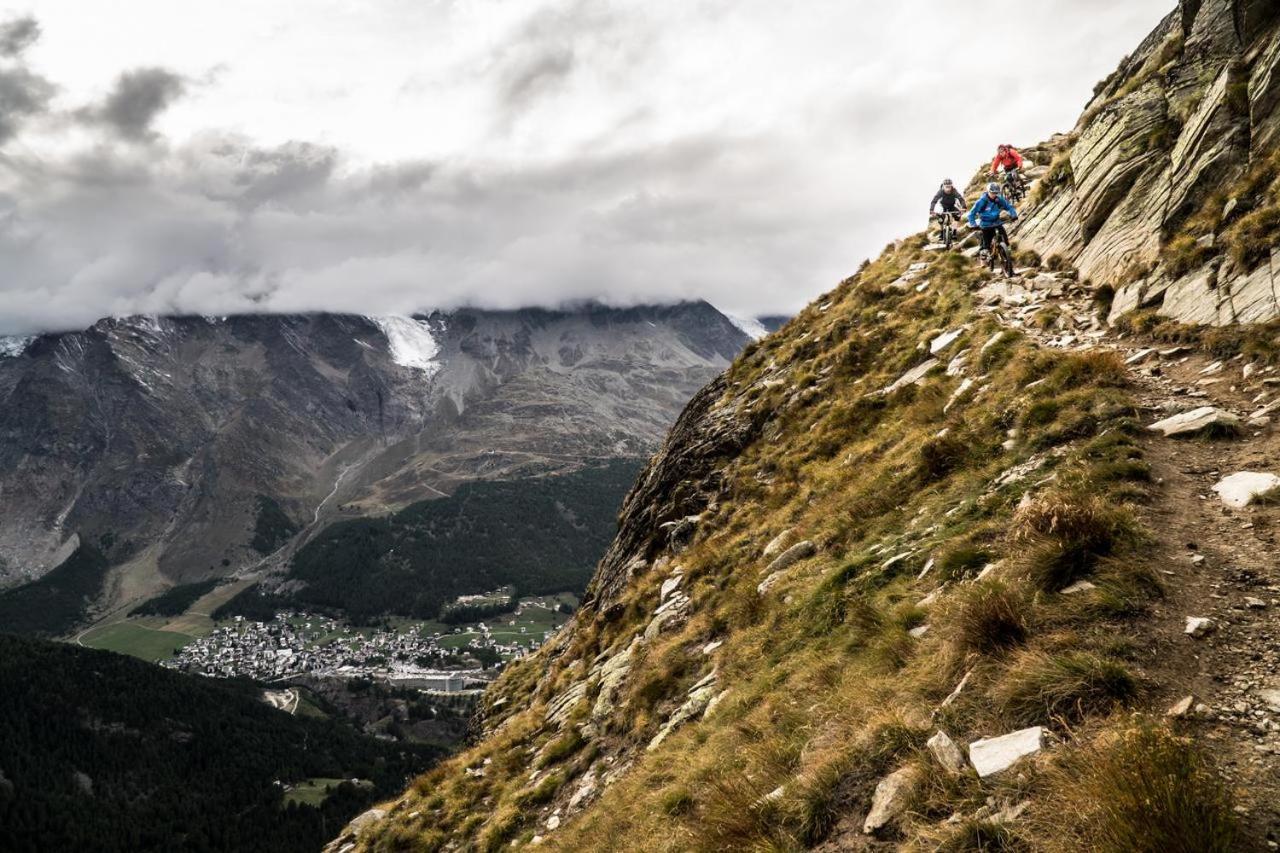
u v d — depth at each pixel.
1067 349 16.45
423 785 23.53
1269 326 12.67
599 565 39.41
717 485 27.47
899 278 30.12
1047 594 8.23
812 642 12.14
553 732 21.20
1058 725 6.45
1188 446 10.63
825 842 6.98
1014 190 32.12
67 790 163.75
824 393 25.61
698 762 11.22
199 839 152.12
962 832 5.75
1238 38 20.22
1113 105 24.25
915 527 12.99
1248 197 15.55
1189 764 5.12
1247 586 7.32
